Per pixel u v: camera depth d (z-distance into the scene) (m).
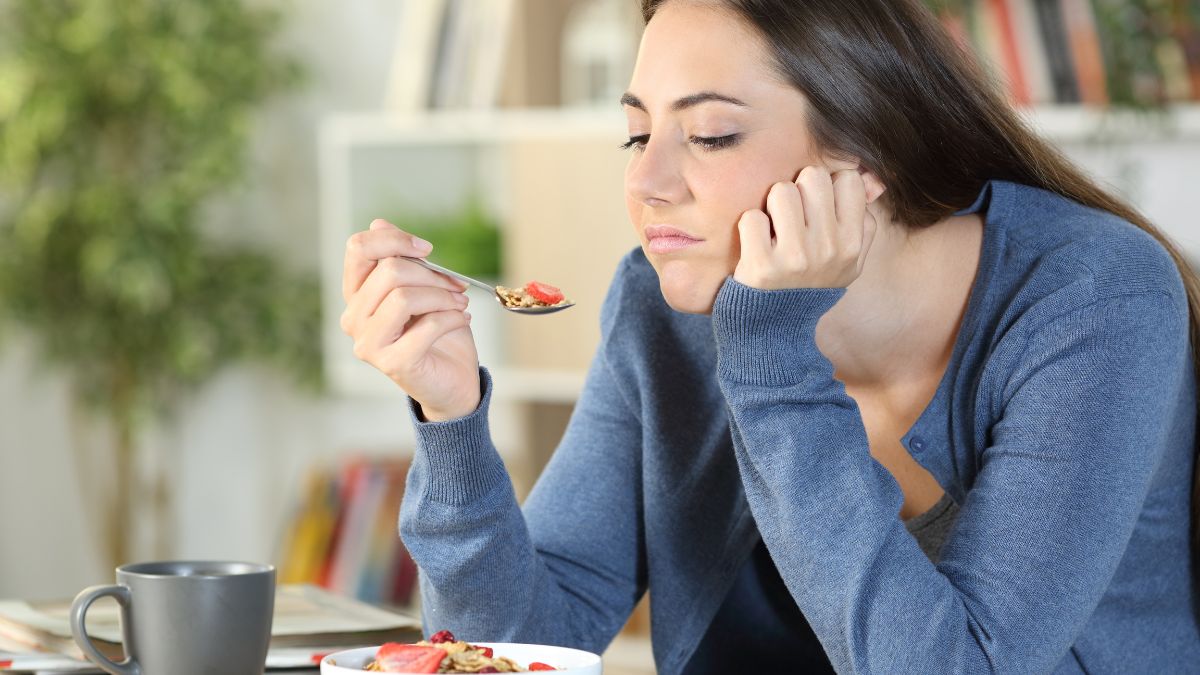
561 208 3.35
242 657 1.12
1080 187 1.34
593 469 1.51
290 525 3.77
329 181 3.65
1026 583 1.11
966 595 1.11
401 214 3.68
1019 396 1.17
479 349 3.46
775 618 1.46
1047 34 2.73
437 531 1.21
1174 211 2.87
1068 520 1.12
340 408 4.31
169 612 1.09
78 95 4.04
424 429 1.16
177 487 4.50
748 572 1.46
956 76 1.26
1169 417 1.19
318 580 3.64
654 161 1.18
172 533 4.49
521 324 3.42
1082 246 1.21
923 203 1.24
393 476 3.61
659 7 1.21
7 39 4.13
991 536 1.13
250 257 4.25
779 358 1.14
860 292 1.27
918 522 1.34
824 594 1.11
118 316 4.23
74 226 4.15
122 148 4.25
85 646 1.10
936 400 1.27
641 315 1.50
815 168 1.15
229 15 4.09
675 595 1.46
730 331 1.15
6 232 4.18
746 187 1.16
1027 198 1.28
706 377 1.46
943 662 1.08
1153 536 1.28
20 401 4.45
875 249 1.26
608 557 1.49
